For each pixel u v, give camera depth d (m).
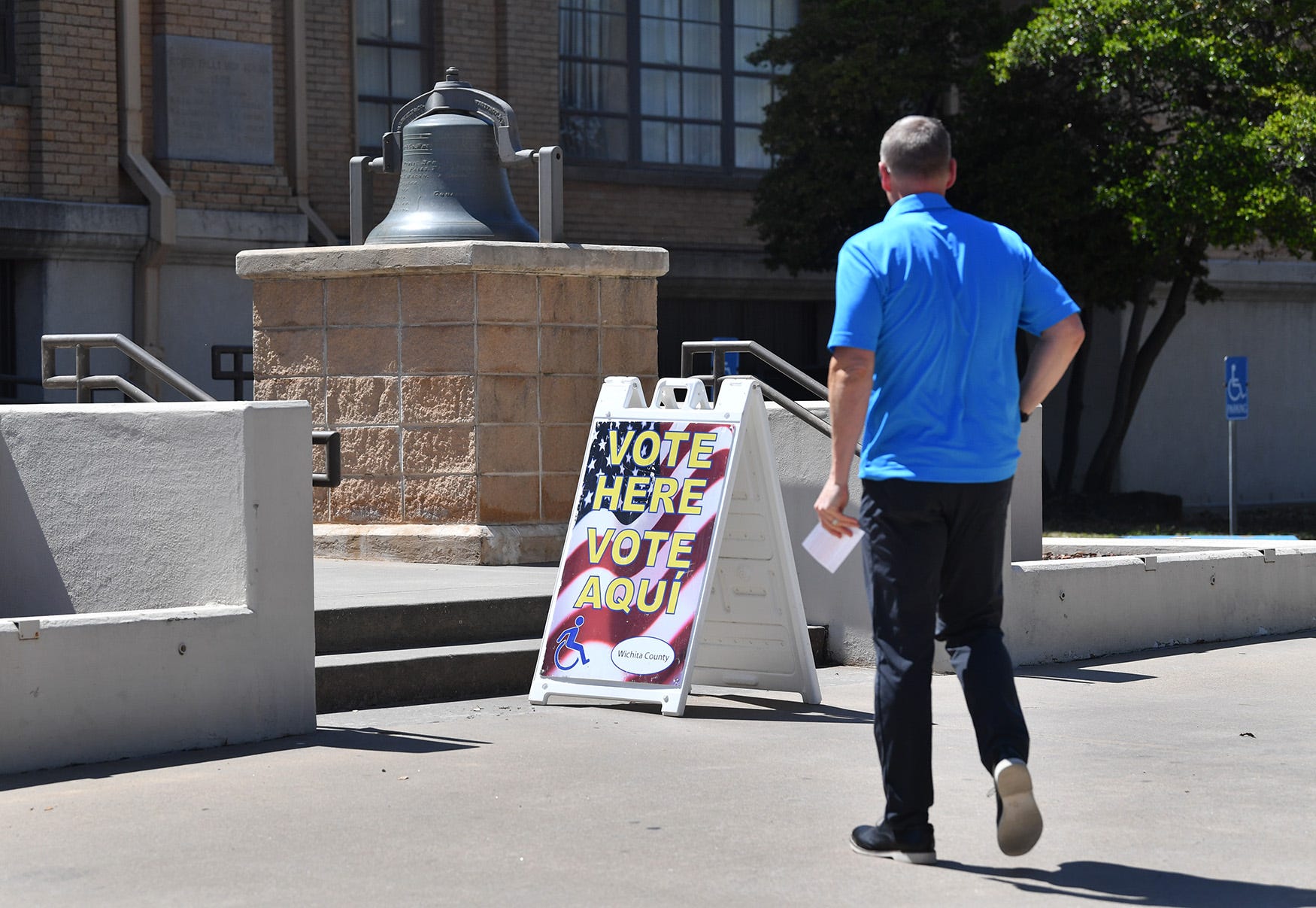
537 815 4.96
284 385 10.02
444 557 9.47
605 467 7.16
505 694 7.38
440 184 9.97
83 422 6.90
